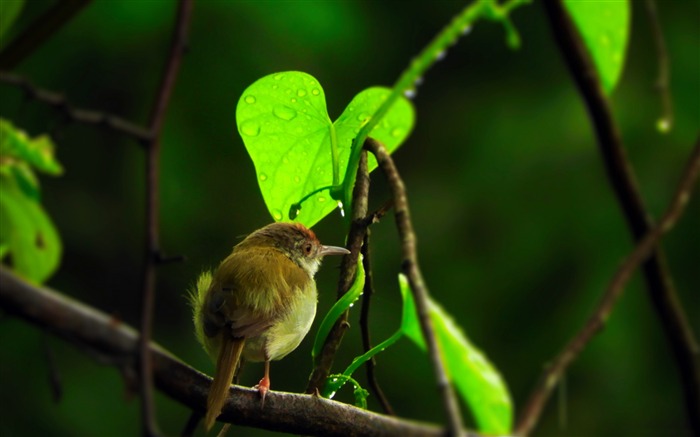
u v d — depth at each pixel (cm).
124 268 1391
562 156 1304
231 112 1302
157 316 1363
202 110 1302
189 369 452
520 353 1289
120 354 322
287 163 569
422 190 1356
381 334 1291
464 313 1299
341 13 1337
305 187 574
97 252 1388
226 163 1315
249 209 1320
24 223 352
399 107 563
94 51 1298
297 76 550
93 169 1378
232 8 1300
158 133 318
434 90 1402
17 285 323
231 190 1320
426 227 1333
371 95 559
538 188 1302
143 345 302
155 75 1306
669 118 395
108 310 1387
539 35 1391
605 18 412
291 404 513
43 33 347
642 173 1256
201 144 1308
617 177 361
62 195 1380
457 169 1354
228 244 1320
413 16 1393
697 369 342
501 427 288
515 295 1295
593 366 1252
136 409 1293
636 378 1245
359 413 518
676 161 1256
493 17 404
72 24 1288
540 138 1324
